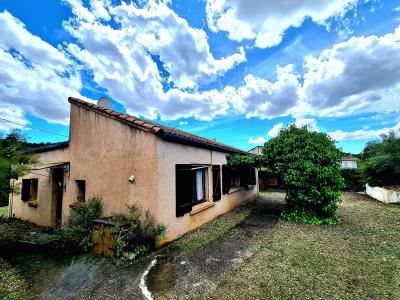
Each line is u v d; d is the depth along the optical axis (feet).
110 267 15.12
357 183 61.11
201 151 26.03
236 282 12.91
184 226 21.74
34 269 15.15
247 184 42.65
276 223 26.20
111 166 20.95
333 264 15.23
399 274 13.76
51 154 27.71
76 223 19.33
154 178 18.04
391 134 46.62
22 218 30.89
